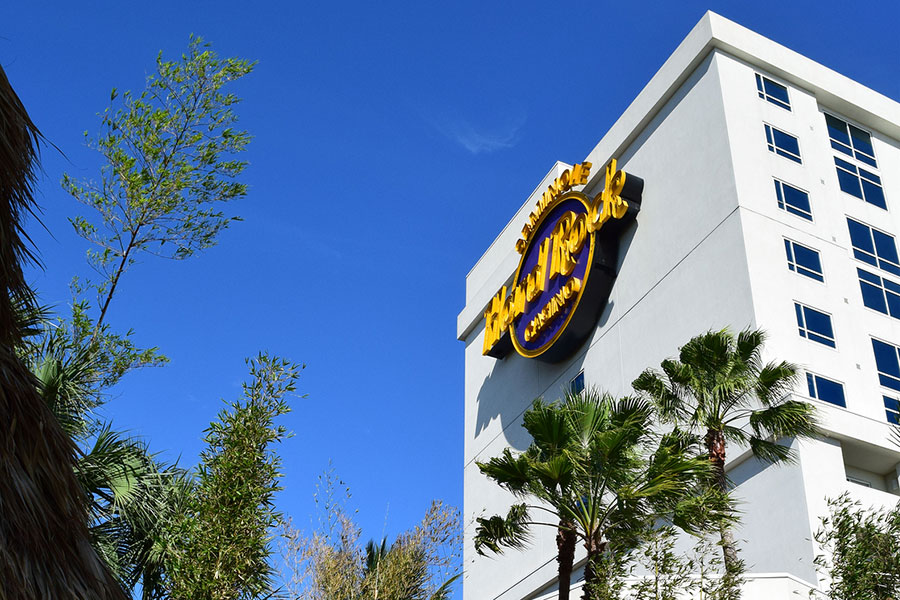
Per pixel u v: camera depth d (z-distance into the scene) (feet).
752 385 79.36
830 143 133.08
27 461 18.13
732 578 61.16
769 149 125.39
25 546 17.39
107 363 43.06
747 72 132.05
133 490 41.73
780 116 130.00
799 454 95.45
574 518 62.49
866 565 61.46
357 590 47.62
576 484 62.64
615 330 134.41
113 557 40.75
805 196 123.75
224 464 43.14
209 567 40.88
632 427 65.98
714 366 79.00
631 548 62.28
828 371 108.99
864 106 138.62
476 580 158.61
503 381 169.07
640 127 143.54
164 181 46.03
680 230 126.62
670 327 122.11
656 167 136.87
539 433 65.31
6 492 17.25
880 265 124.67
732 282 113.60
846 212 126.41
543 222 155.43
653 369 122.72
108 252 45.73
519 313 156.46
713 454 75.51
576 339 142.51
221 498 42.45
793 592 73.56
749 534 97.55
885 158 137.80
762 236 115.65
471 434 178.19
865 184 132.16
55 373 40.04
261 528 42.55
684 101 135.33
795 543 91.66
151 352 43.88
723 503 61.87
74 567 18.81
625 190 137.18
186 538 41.86
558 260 145.79
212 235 47.78
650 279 129.39
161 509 42.73
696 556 89.25
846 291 117.80
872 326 117.08
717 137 125.39
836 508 91.71
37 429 18.61
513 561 148.15
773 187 121.29
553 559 135.33
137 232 46.39
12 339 19.88
